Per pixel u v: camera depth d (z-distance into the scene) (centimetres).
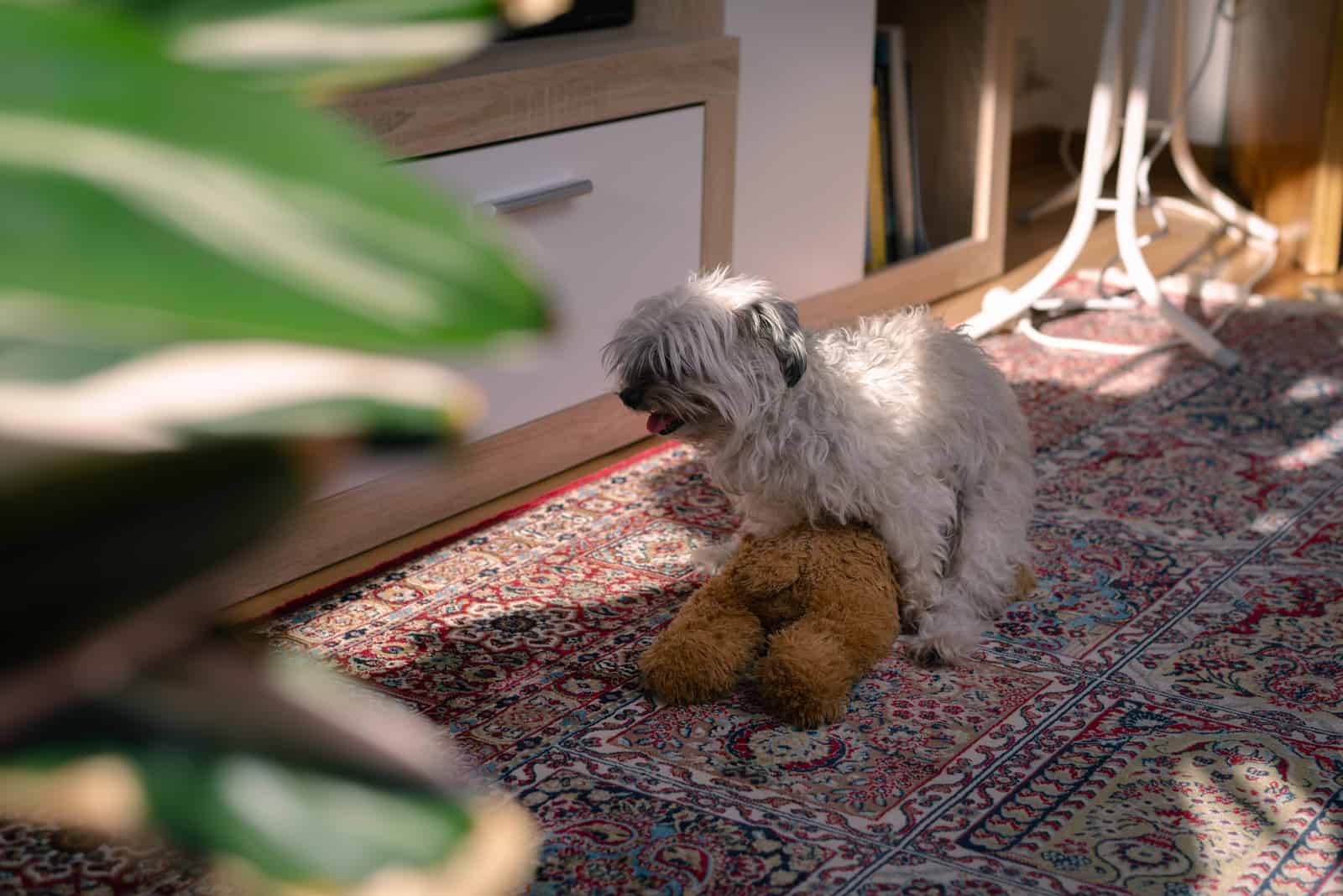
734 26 287
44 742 39
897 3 378
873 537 200
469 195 232
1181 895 144
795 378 189
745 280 198
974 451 206
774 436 192
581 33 281
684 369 185
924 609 204
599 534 240
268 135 36
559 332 38
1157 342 345
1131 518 248
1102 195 499
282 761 42
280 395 38
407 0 41
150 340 35
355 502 229
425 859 42
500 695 186
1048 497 257
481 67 236
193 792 40
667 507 252
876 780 166
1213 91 525
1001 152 384
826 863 150
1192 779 166
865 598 189
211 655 43
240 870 41
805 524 203
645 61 260
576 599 216
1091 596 218
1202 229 448
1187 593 218
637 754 172
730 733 177
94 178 34
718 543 237
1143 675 193
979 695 187
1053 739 176
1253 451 278
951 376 206
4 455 36
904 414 196
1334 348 338
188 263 34
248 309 34
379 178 37
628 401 191
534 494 259
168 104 35
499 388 249
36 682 38
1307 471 268
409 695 186
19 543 37
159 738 41
